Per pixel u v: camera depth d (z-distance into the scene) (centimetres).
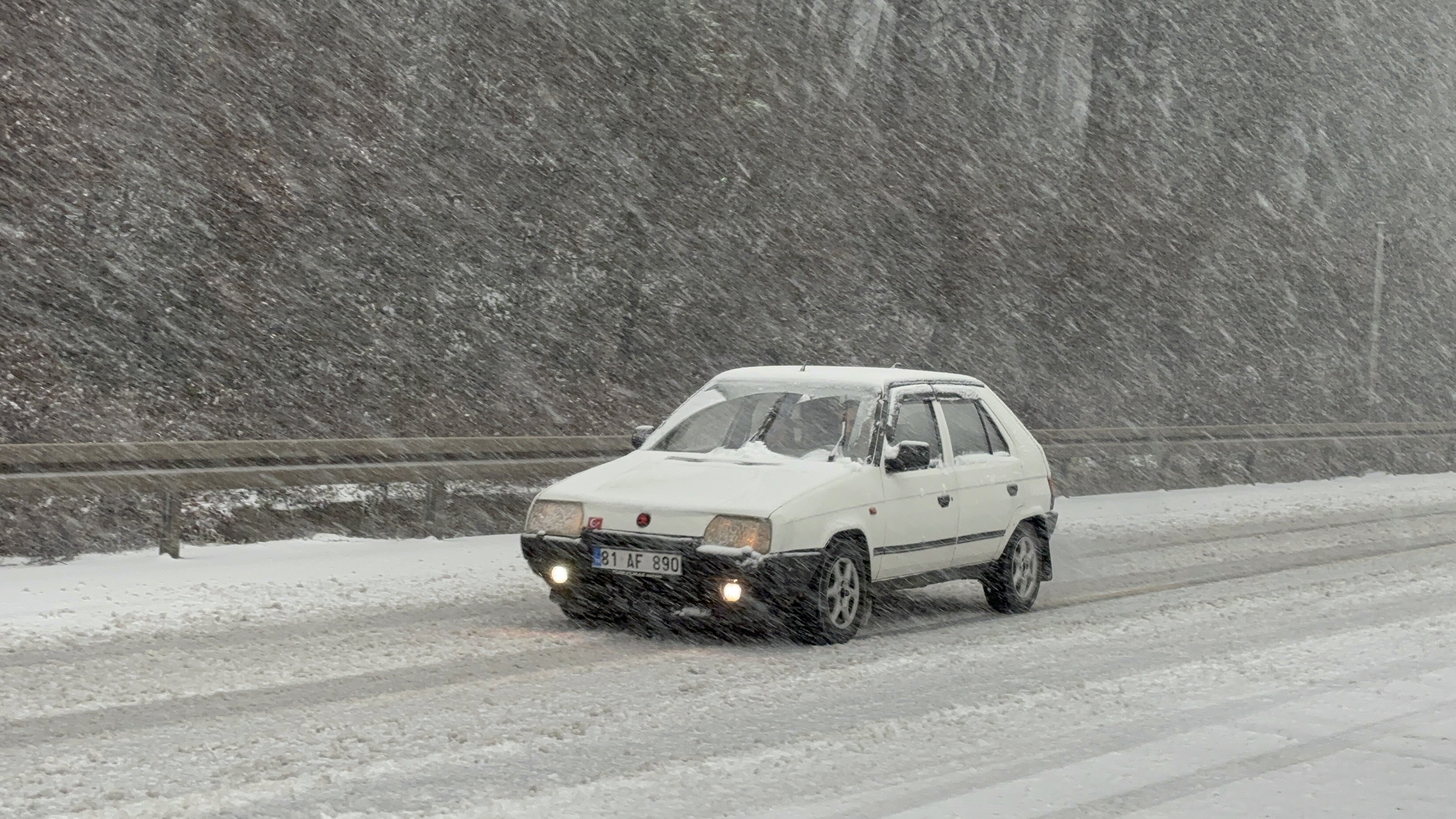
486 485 1828
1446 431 3117
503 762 620
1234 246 4428
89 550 1398
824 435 1011
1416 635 1016
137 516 1594
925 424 1061
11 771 585
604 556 926
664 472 973
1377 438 2883
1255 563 1452
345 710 712
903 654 915
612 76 3409
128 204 2670
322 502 1630
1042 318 3834
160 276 2598
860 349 3559
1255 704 774
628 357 3225
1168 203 4131
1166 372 3984
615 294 3300
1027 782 604
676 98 3453
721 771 613
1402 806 577
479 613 1026
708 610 963
